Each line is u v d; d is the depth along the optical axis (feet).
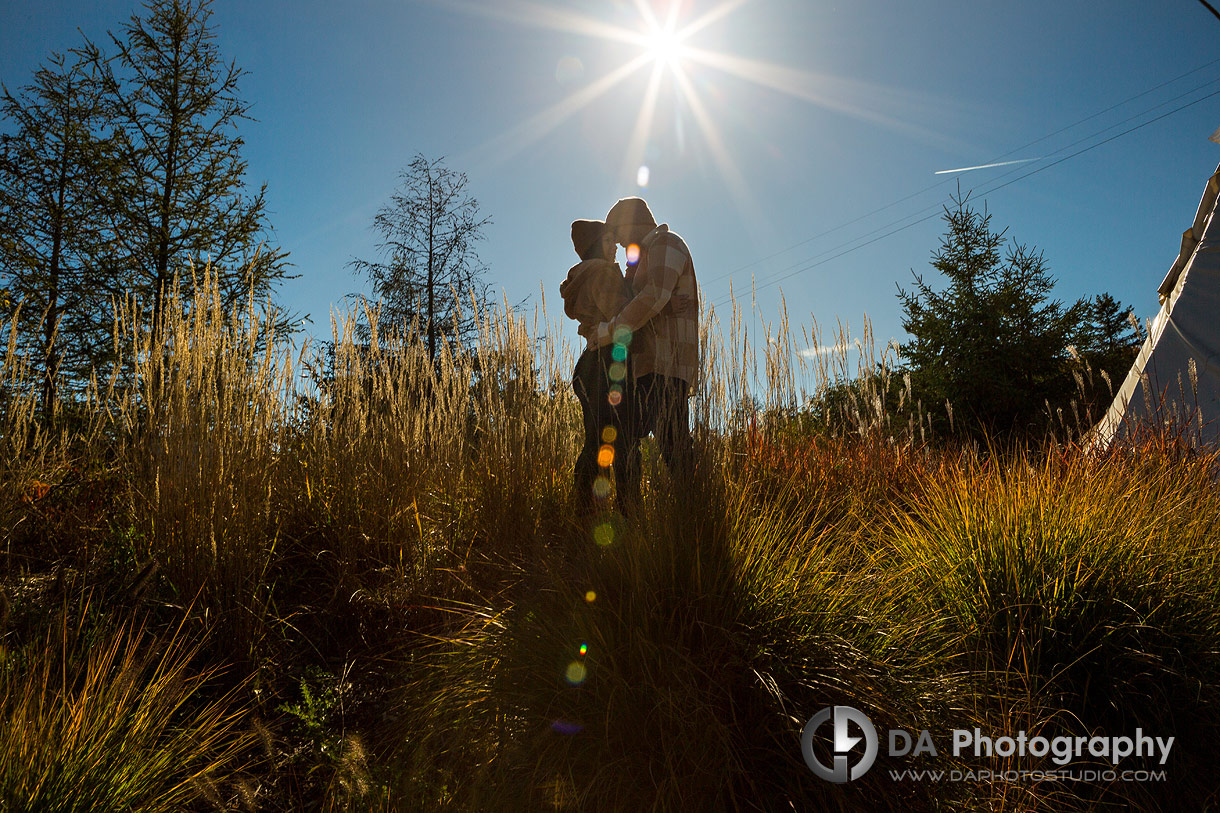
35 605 6.37
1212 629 6.79
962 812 5.19
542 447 10.47
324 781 5.61
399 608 8.24
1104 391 32.24
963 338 36.70
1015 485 8.85
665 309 9.05
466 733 5.62
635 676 5.48
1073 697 6.53
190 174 32.04
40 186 29.58
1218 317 18.63
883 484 11.82
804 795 4.82
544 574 6.88
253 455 8.70
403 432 10.49
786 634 5.81
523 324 10.67
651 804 4.85
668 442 7.68
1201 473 9.81
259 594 7.57
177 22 32.55
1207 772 6.02
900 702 5.41
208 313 9.23
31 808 4.10
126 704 5.09
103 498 9.25
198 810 5.12
